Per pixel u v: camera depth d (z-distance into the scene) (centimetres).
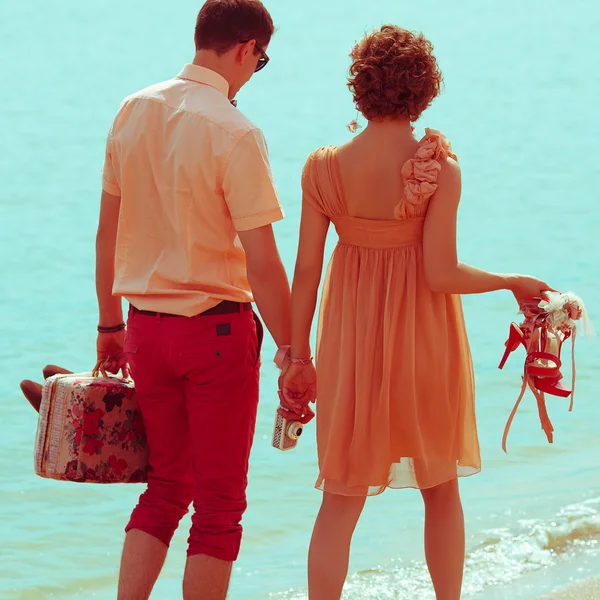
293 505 1644
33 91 7356
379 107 990
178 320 1025
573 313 1052
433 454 1040
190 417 1059
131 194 1035
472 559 1375
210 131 996
